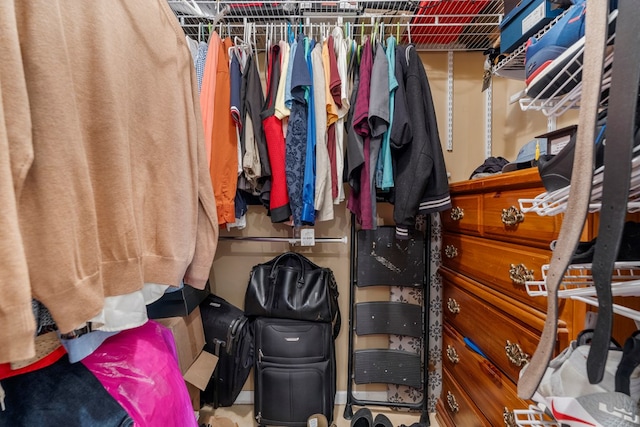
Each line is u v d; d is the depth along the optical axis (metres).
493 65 1.15
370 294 1.53
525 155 0.88
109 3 0.49
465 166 1.52
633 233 0.49
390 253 1.44
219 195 1.12
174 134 0.62
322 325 1.36
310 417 1.28
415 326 1.43
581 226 0.39
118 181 0.48
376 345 1.54
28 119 0.34
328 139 1.21
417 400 1.47
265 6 1.22
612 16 0.38
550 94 0.69
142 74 0.56
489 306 0.97
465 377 1.12
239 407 1.49
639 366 0.46
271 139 1.16
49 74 0.37
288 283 1.37
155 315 1.03
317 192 1.14
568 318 0.66
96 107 0.46
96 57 0.46
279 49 1.17
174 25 0.66
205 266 0.73
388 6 1.28
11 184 0.32
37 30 0.36
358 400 1.45
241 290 1.55
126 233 0.49
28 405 0.49
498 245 0.92
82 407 0.51
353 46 1.20
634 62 0.32
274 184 1.17
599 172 0.42
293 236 1.51
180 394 0.66
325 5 1.25
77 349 0.49
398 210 1.14
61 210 0.39
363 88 1.11
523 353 0.79
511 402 0.84
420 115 1.10
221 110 1.13
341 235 1.53
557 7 0.74
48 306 0.38
